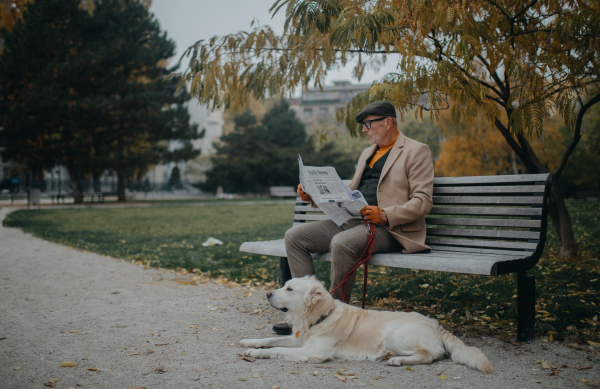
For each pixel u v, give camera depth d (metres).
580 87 3.93
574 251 5.82
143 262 6.36
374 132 3.36
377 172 3.39
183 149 26.78
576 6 4.15
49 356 2.63
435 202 3.50
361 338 2.65
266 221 13.59
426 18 3.83
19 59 21.42
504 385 2.17
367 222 3.06
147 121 23.92
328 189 3.00
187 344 2.90
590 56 4.07
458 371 2.37
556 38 4.00
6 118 20.75
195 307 3.95
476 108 3.73
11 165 35.53
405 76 3.91
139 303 4.07
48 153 22.12
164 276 5.45
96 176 26.19
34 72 21.83
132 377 2.32
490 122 3.83
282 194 34.44
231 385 2.21
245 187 39.28
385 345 2.60
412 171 3.15
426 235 3.49
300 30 4.13
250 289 4.73
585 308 3.43
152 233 10.23
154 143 26.41
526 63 4.12
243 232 10.28
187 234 9.98
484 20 4.29
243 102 5.60
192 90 4.97
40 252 7.16
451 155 21.95
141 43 25.92
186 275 5.54
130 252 7.25
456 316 3.56
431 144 36.03
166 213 17.38
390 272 5.62
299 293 2.66
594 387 2.12
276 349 2.64
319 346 2.60
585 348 2.71
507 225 3.05
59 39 21.89
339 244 2.92
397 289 4.56
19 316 3.55
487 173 21.34
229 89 5.31
